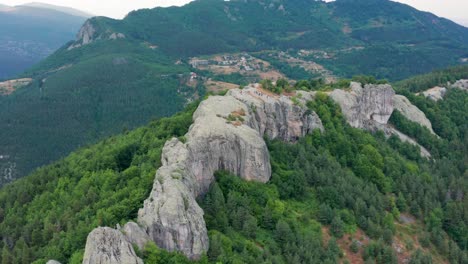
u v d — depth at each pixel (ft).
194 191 355.36
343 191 445.37
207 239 314.14
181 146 374.02
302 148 481.05
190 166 364.17
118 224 298.56
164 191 316.60
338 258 374.22
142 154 466.70
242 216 365.40
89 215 377.91
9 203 490.90
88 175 470.39
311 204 427.33
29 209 462.19
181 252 298.76
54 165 585.22
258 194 395.55
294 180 434.71
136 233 291.17
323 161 476.54
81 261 297.53
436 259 433.89
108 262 262.67
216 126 405.18
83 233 338.13
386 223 437.58
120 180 413.18
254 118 464.24
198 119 424.46
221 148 397.19
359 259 392.06
